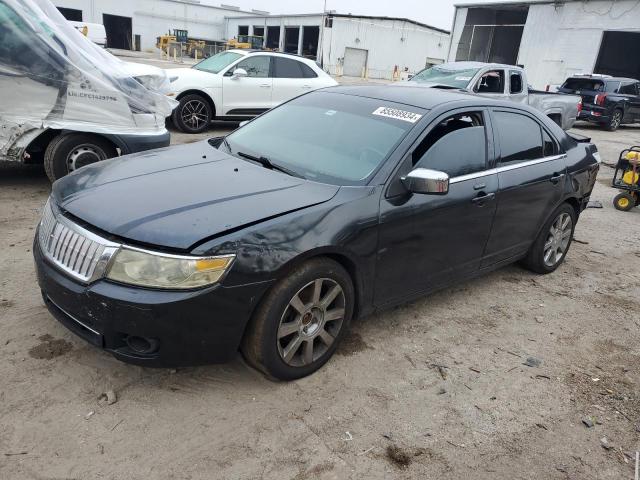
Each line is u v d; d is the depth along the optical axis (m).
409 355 3.63
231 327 2.79
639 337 4.26
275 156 3.82
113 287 2.66
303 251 2.92
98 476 2.41
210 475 2.48
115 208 2.92
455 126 3.97
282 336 3.02
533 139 4.76
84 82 5.96
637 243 6.70
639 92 19.97
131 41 55.56
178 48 48.00
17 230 5.05
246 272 2.74
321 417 2.93
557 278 5.30
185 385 3.06
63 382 2.97
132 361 2.74
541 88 27.48
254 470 2.54
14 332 3.37
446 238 3.86
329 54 47.16
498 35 32.84
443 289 4.49
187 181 3.29
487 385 3.40
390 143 3.63
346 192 3.29
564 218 5.26
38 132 5.86
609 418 3.21
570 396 3.39
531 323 4.30
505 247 4.55
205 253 2.67
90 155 6.21
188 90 10.69
